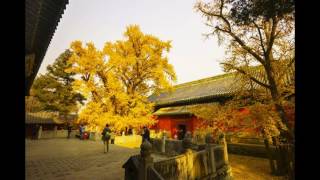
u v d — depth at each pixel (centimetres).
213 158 952
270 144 1488
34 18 544
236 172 1269
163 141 1456
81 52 2842
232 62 1024
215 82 2731
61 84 4509
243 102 1185
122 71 2875
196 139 1634
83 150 1658
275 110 982
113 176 812
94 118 2645
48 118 4084
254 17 407
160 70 2733
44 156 1334
